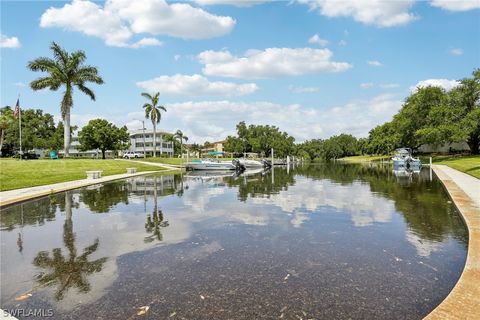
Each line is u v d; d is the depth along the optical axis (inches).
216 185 829.8
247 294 173.5
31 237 300.8
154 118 2397.9
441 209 422.6
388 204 474.0
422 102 2293.3
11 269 216.7
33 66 1497.3
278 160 3161.9
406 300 164.7
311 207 460.1
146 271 209.8
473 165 1161.4
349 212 416.2
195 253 247.6
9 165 1048.8
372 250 251.1
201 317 149.2
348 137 5191.9
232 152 3983.8
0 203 474.9
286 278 195.9
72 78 1544.0
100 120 2573.8
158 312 154.5
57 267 219.6
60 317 151.3
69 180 909.8
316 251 250.2
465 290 161.2
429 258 229.9
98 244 275.3
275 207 463.2
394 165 1649.9
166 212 427.5
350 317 148.0
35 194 580.7
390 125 2970.0
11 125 2497.5
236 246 265.6
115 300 167.9
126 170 1405.0
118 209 453.4
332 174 1267.2
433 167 1483.8
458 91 2159.2
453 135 1940.2
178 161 2348.7
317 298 167.9
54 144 2999.5
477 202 423.2
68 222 367.6
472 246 229.0
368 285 184.2
